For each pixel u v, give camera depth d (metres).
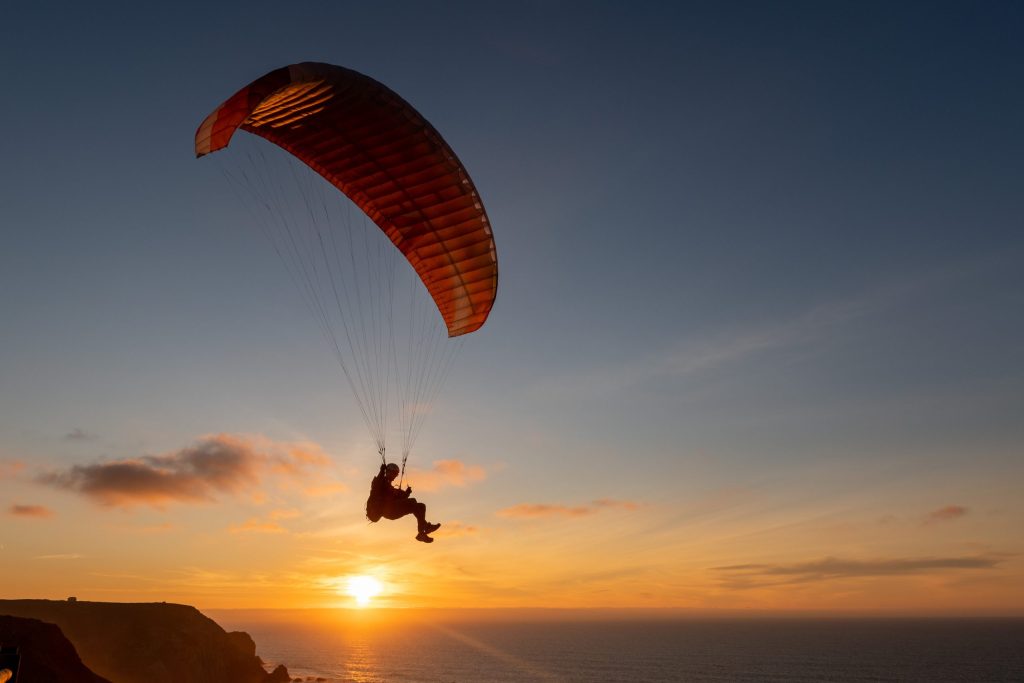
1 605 78.94
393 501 14.64
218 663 85.50
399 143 15.51
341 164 16.47
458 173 15.87
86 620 78.94
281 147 16.47
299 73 12.82
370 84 14.30
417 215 17.08
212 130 12.16
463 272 17.91
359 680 190.88
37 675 32.16
